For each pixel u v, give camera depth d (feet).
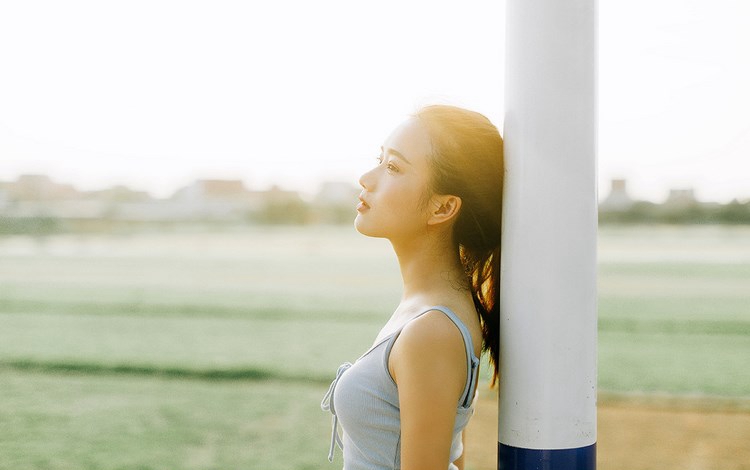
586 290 4.72
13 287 105.60
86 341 54.39
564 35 4.62
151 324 65.21
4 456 23.07
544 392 4.69
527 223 4.71
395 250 5.33
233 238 292.40
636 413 29.32
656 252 212.43
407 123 5.18
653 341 53.72
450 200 5.05
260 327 63.31
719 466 21.97
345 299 90.48
